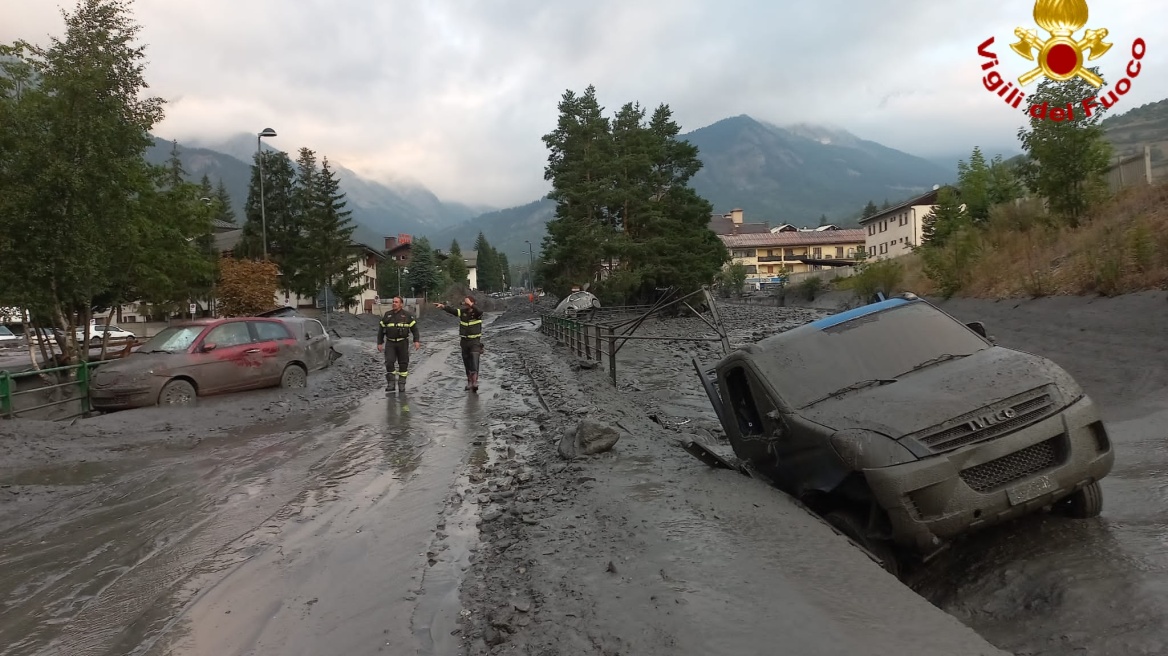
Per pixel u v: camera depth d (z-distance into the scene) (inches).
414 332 550.3
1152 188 644.1
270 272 1293.1
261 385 549.3
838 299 1606.8
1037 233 709.3
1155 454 251.1
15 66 541.3
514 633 136.9
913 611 125.8
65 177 507.5
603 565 161.9
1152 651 116.0
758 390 214.8
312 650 140.3
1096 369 385.7
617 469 253.1
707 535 171.9
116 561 200.1
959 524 155.6
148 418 434.0
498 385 600.1
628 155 1892.2
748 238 4382.4
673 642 120.2
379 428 402.0
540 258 2054.6
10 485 289.9
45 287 534.3
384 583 174.2
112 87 557.3
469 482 273.3
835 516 182.4
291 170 2069.4
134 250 617.6
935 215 1525.6
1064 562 157.5
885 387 194.9
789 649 114.0
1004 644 131.3
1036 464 165.0
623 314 1732.3
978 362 198.2
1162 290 426.3
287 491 271.0
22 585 184.4
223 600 168.7
